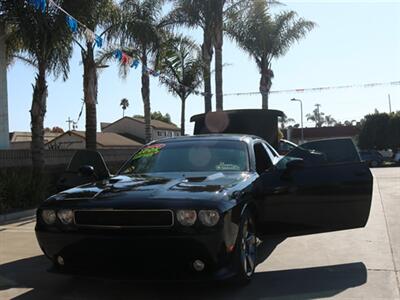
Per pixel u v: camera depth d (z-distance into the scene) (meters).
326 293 4.95
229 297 4.89
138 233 4.54
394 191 14.34
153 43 17.86
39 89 14.09
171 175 5.77
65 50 14.45
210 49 23.38
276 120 13.22
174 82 22.69
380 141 49.69
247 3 23.97
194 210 4.49
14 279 5.73
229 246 4.67
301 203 5.87
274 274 5.70
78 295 5.08
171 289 5.18
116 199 4.73
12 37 14.62
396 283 5.22
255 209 5.56
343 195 6.02
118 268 4.68
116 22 17.09
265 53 27.09
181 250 4.50
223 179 5.41
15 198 12.19
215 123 13.36
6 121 15.05
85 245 4.68
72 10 13.93
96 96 17.81
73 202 4.84
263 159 6.91
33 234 8.84
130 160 6.64
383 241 7.25
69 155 17.61
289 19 27.27
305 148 6.20
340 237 7.65
